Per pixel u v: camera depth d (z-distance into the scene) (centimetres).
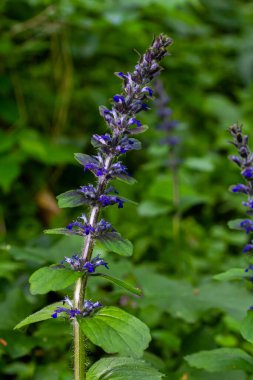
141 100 57
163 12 115
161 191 98
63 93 138
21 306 75
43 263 78
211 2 178
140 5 113
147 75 57
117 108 57
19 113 127
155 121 139
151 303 75
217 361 64
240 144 61
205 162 102
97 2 114
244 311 74
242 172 61
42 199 127
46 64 142
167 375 70
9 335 71
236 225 63
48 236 90
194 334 75
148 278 79
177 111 155
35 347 76
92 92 142
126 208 120
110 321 56
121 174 57
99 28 127
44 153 116
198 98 158
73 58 143
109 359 59
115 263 80
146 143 139
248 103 158
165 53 57
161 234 110
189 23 116
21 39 135
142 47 140
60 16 119
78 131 143
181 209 98
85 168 57
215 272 103
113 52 142
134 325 56
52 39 135
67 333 73
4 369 74
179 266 98
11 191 125
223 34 187
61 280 55
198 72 162
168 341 79
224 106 156
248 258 65
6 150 115
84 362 58
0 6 124
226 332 82
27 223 120
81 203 57
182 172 123
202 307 74
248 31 176
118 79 145
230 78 178
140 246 108
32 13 132
